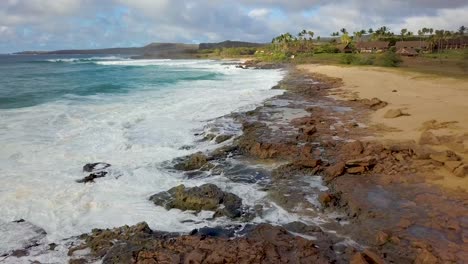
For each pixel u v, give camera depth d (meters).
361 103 27.89
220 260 8.30
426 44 101.31
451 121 19.58
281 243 9.12
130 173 14.20
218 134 19.45
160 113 24.66
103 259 8.74
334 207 11.45
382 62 68.56
